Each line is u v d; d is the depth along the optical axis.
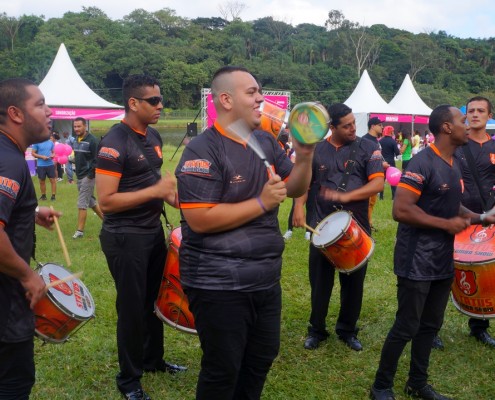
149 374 3.92
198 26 87.69
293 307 5.34
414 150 20.02
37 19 77.88
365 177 4.36
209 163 2.46
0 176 2.26
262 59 78.44
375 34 97.12
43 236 8.24
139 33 80.31
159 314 3.64
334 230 4.01
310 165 2.62
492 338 4.56
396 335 3.50
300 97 70.75
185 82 64.62
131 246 3.43
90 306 3.04
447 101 68.25
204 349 2.62
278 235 2.64
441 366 4.16
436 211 3.40
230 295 2.48
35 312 2.70
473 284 3.94
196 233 2.53
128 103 3.48
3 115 2.41
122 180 3.47
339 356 4.31
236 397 2.82
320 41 93.75
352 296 4.39
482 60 95.38
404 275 3.42
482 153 4.60
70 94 19.72
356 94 26.42
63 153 12.17
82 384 3.78
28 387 2.52
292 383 3.85
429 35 103.25
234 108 2.52
